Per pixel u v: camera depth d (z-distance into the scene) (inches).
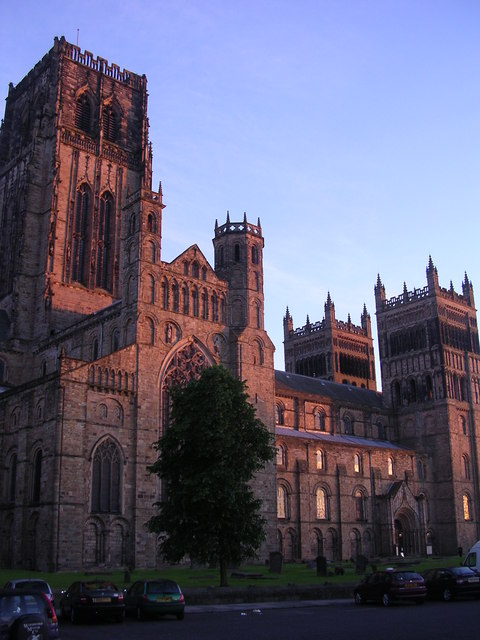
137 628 1451.8
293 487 4547.2
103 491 3240.7
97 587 1621.6
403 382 6097.4
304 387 5605.3
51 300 4480.8
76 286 4643.2
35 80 5295.3
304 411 5241.1
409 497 5206.7
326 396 5600.4
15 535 3176.7
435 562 4104.3
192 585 2432.3
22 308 4512.8
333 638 1222.9
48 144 4906.5
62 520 3021.7
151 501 3378.4
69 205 4781.0
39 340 4441.4
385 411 6008.9
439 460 5693.9
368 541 4950.8
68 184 4825.3
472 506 5708.7
